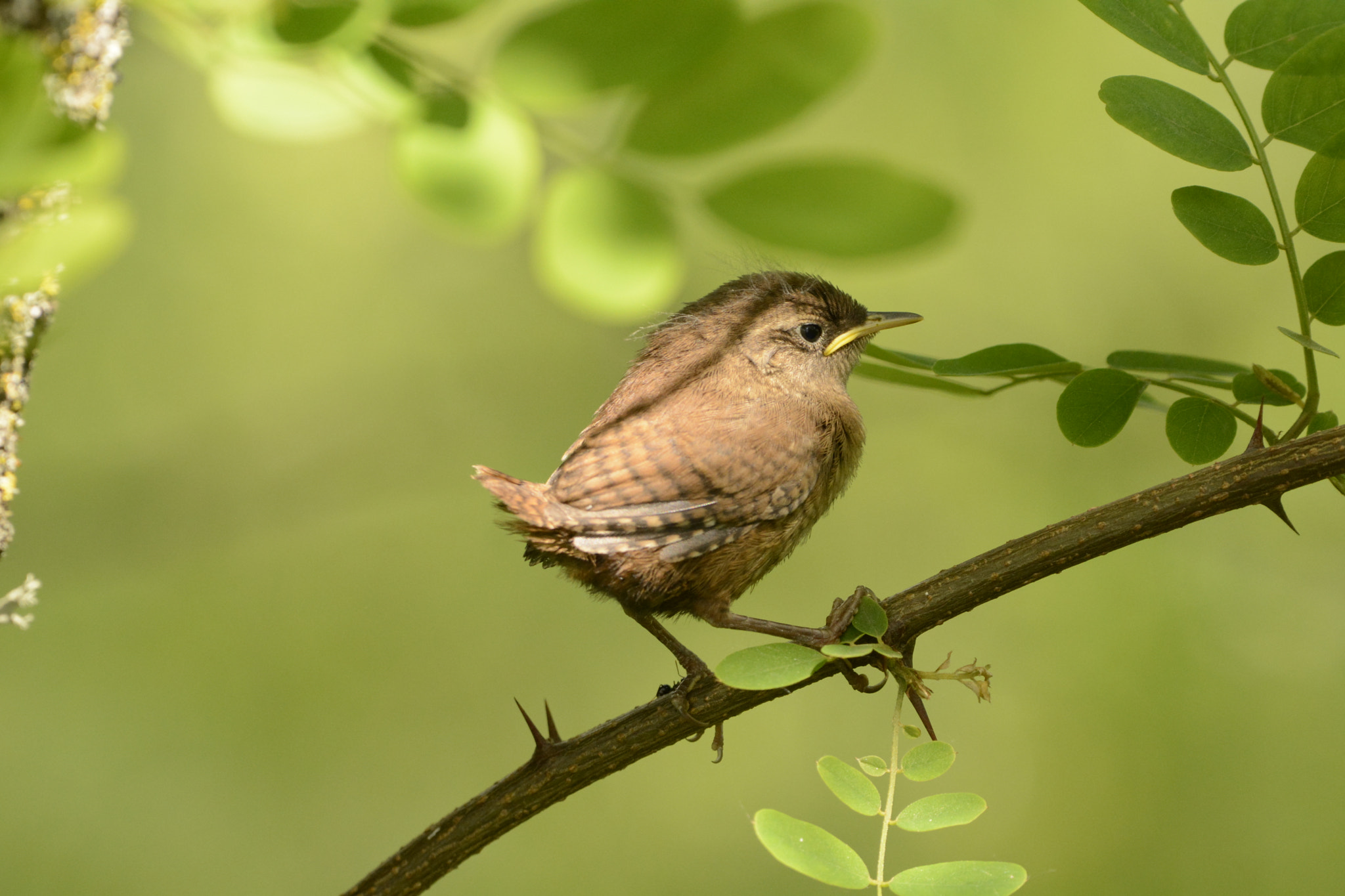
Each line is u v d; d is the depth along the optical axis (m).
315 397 13.05
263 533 12.35
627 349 13.95
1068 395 5.10
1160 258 13.83
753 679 4.14
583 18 3.24
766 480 6.51
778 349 7.11
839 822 13.15
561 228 3.25
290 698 13.75
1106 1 4.30
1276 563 12.84
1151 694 12.43
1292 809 11.80
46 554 11.47
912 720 13.41
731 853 13.17
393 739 13.74
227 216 13.60
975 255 14.02
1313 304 4.55
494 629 14.36
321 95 3.30
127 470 11.87
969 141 13.85
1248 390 4.99
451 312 13.90
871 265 3.11
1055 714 12.77
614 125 3.27
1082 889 11.91
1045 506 13.95
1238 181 13.39
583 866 13.15
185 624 14.04
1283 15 4.26
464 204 3.26
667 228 3.23
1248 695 12.27
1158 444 13.90
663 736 5.23
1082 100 13.69
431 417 13.37
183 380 13.09
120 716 13.43
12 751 13.18
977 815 4.00
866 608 4.93
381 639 14.22
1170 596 12.80
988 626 13.45
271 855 13.02
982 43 13.68
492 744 13.74
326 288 13.77
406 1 3.29
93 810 13.00
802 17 3.19
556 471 6.47
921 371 5.93
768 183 3.11
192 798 13.30
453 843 5.21
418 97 3.31
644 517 6.21
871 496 14.51
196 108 13.17
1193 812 11.99
